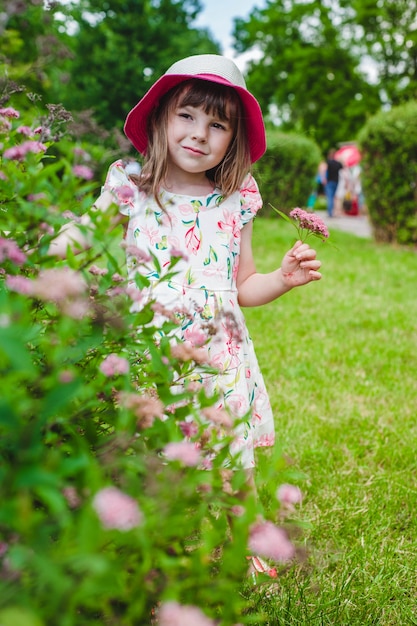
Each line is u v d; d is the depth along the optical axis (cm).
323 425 258
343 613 151
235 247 179
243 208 185
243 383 166
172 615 67
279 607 146
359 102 2175
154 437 93
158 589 79
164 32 999
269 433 183
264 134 182
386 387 306
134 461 83
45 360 97
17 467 66
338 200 1554
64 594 63
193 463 80
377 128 804
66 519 64
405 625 151
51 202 104
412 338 396
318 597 155
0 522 67
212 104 165
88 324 99
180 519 77
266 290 177
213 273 171
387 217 827
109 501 63
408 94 2025
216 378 161
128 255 114
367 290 537
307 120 2370
